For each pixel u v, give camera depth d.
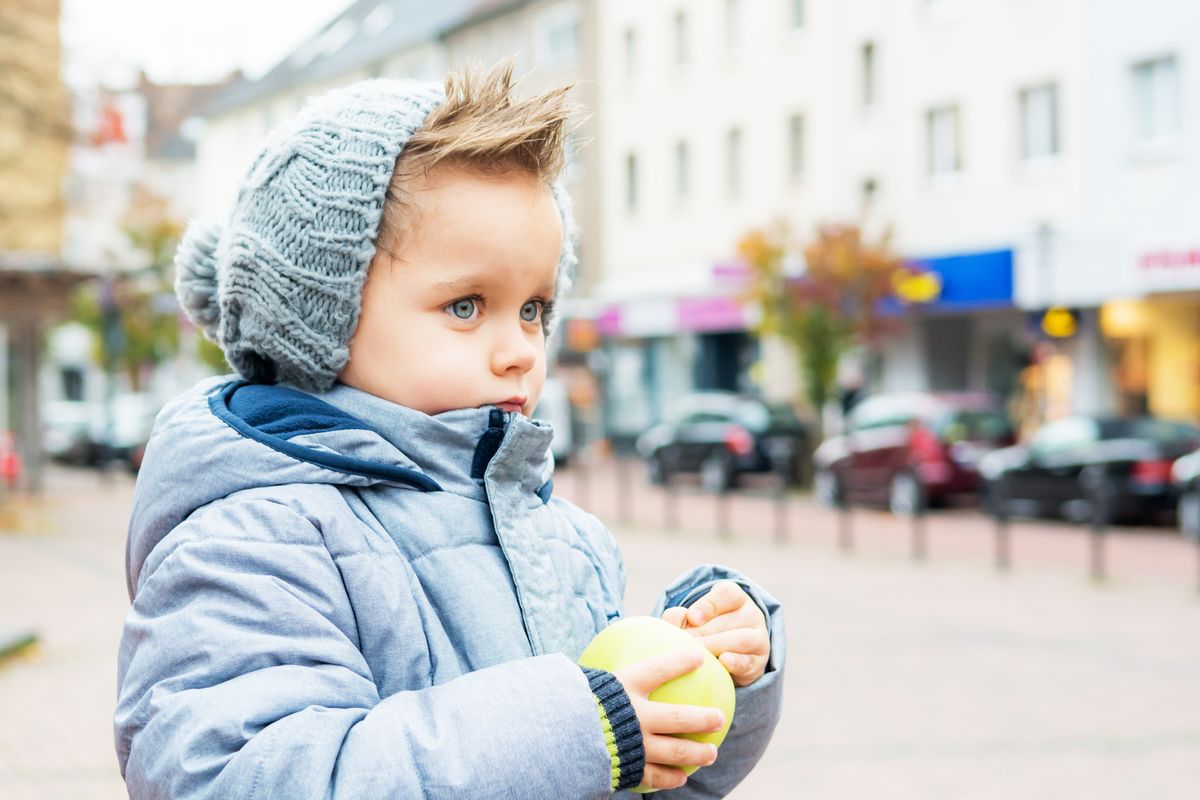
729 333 34.31
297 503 1.28
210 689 1.16
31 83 15.59
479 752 1.12
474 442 1.37
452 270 1.31
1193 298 21.56
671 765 1.22
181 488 1.31
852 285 24.38
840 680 7.97
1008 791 5.62
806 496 24.19
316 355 1.35
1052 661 8.54
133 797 1.19
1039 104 24.58
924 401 21.38
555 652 1.35
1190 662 8.48
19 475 30.81
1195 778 5.81
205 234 1.54
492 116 1.33
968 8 25.75
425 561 1.33
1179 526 17.62
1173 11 21.81
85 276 24.05
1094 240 22.30
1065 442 18.39
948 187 26.38
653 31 35.47
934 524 18.88
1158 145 22.20
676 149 34.91
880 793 5.58
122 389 56.56
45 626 9.95
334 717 1.15
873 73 28.48
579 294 38.22
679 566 14.09
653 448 27.03
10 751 6.13
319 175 1.31
